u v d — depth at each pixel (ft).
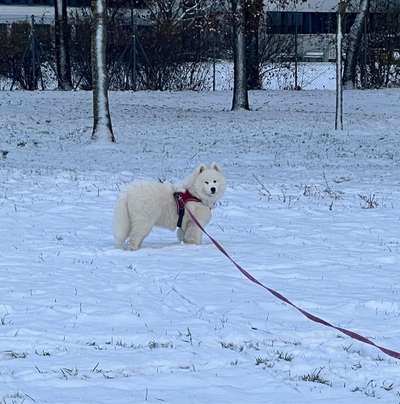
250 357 30.58
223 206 51.01
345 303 34.83
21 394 27.94
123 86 133.59
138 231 41.34
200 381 28.99
